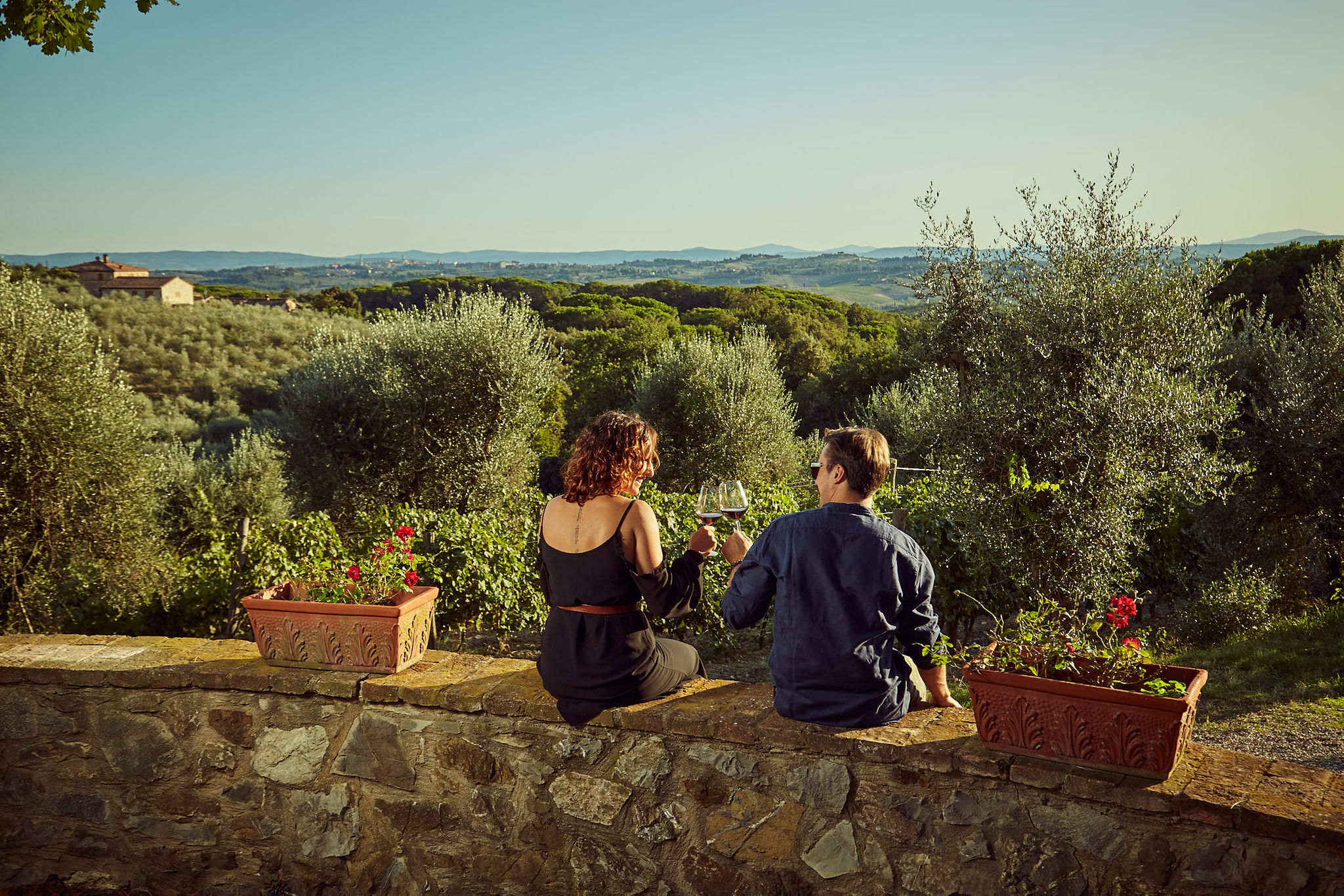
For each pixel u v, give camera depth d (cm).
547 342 1731
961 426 696
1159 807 173
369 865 256
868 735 204
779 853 213
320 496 1566
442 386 1561
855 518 207
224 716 265
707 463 1941
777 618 216
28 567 896
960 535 744
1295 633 684
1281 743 480
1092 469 640
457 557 845
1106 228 661
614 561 224
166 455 1781
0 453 866
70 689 275
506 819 243
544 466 2462
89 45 429
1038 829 187
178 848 273
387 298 7250
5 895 280
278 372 3164
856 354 3575
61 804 280
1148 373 626
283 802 263
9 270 931
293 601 257
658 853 227
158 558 966
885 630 206
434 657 275
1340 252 1041
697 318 6197
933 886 198
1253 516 977
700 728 218
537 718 236
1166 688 174
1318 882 160
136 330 3503
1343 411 916
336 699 256
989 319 711
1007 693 186
